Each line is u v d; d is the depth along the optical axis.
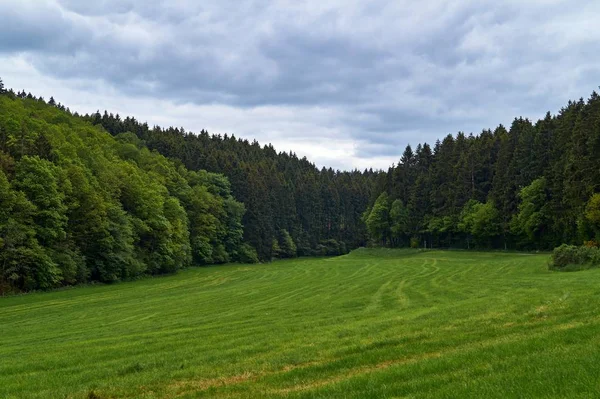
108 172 68.94
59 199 52.12
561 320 15.06
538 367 9.02
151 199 73.12
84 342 18.83
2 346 19.62
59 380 12.07
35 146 57.75
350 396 8.50
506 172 81.19
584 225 56.53
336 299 30.86
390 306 25.23
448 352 11.84
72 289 49.75
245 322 22.08
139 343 17.47
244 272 70.06
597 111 61.47
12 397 10.55
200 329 20.52
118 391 10.62
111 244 59.19
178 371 12.12
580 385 7.53
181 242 81.50
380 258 89.12
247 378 11.17
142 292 45.84
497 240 84.19
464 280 39.31
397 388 8.70
